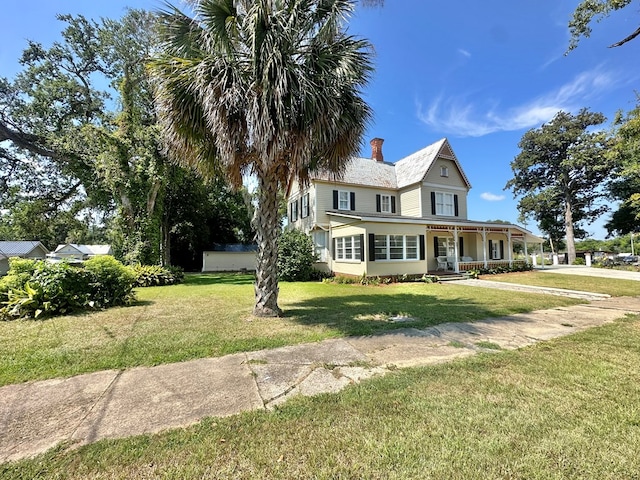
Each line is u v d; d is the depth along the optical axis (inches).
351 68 227.3
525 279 537.0
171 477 71.6
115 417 98.3
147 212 577.6
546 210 1123.9
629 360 145.6
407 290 410.3
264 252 248.7
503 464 74.8
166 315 252.1
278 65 198.1
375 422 94.1
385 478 70.7
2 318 238.1
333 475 71.8
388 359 150.9
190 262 1055.6
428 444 83.0
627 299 329.4
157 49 242.7
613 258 1027.9
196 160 258.5
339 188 679.1
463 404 104.5
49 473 73.1
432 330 203.5
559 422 93.1
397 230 539.2
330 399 109.7
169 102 223.5
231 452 80.4
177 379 128.5
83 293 276.8
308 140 218.7
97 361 148.0
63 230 1289.4
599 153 900.6
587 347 165.3
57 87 618.8
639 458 76.5
